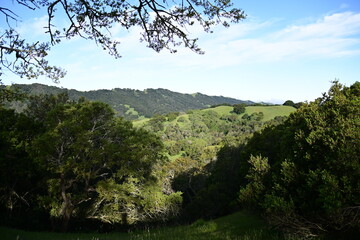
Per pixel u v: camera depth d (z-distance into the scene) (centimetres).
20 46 594
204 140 9969
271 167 1708
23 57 591
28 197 2409
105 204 2612
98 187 2234
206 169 5212
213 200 3556
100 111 2412
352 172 893
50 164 2086
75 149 2014
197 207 3659
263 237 1030
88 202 2714
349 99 1237
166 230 1720
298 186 1170
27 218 2278
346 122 1020
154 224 3108
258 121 13388
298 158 1250
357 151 900
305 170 1176
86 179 2311
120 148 2306
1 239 1137
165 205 2836
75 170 2059
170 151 9012
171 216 2980
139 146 2405
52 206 2139
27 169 2105
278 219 996
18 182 2300
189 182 4900
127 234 1894
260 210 1628
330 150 1025
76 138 2133
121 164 2345
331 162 982
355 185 852
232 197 3594
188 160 5809
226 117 15825
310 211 974
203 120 15275
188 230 1573
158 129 13625
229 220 1825
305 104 1702
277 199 1064
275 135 2425
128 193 2653
